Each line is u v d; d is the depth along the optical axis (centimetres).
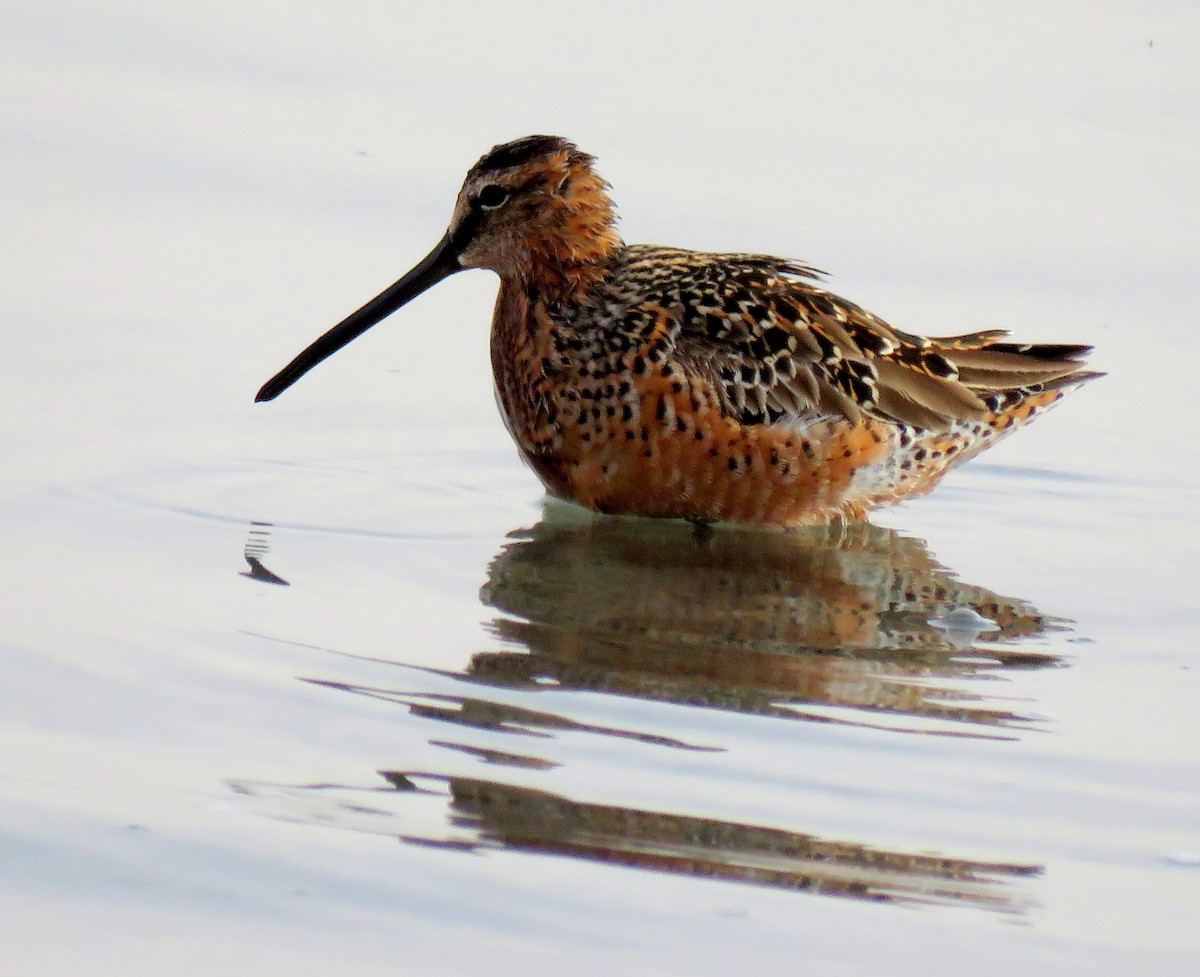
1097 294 1792
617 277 1489
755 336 1434
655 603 1268
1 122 1969
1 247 1744
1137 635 1245
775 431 1429
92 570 1239
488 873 903
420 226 1847
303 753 1009
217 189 1891
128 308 1667
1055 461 1584
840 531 1461
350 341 1568
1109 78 2223
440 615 1212
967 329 1706
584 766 1011
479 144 1989
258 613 1190
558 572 1320
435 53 2211
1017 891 912
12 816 927
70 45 2159
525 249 1481
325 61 2173
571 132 2022
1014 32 2342
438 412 1609
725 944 857
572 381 1441
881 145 2052
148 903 868
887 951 859
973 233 1886
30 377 1545
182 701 1059
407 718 1055
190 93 2070
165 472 1427
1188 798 1007
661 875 910
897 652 1200
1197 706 1127
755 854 933
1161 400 1662
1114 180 1997
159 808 944
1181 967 856
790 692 1125
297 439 1527
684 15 2366
